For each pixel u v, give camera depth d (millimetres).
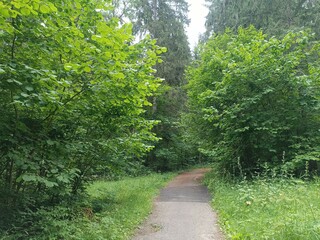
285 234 4656
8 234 4910
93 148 7344
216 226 6512
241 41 16156
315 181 9578
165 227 6531
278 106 12516
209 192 11961
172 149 27016
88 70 5145
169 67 24047
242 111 12523
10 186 5770
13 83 4547
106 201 9039
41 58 5363
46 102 5027
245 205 7293
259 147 12594
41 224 5211
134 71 5930
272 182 9367
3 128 5078
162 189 13461
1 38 4754
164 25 24766
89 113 6688
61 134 6090
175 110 26734
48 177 5391
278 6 18578
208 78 16188
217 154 14266
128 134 8484
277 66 11938
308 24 17438
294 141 11883
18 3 3715
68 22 5688
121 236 5605
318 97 11586
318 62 13344
